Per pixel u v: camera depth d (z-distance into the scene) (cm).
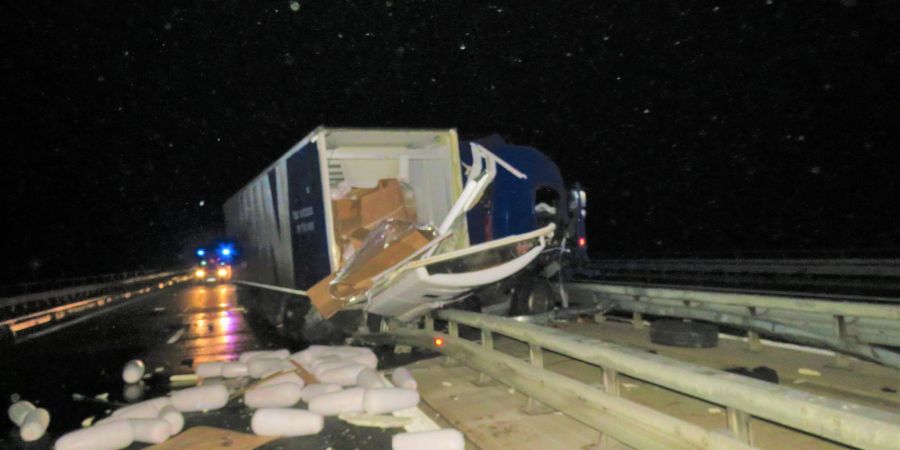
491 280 823
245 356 865
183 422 616
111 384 912
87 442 543
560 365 767
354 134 950
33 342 1514
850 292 1534
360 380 683
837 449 445
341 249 962
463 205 862
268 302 1440
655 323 835
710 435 346
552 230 889
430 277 780
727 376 352
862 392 565
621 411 425
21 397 849
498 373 628
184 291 3722
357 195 1041
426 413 630
